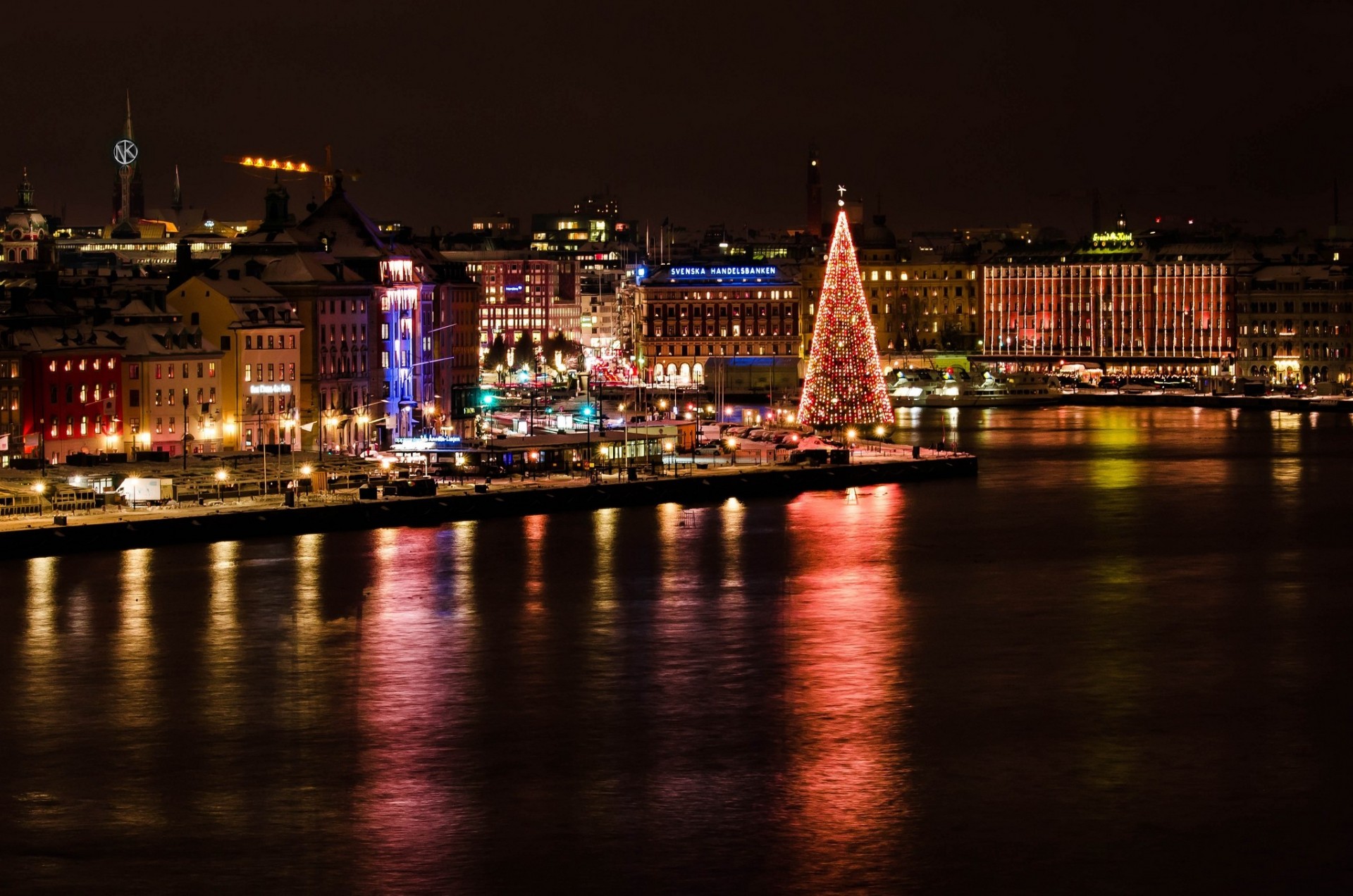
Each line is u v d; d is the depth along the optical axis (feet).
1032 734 566.77
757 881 462.60
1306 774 531.09
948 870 469.16
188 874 467.52
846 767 537.24
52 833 492.95
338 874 466.70
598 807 506.89
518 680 625.82
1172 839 486.38
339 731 570.87
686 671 637.71
